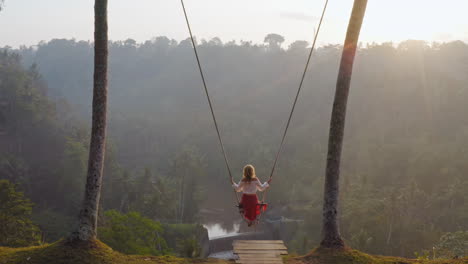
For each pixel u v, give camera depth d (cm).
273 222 8381
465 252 3023
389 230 6194
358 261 923
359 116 14550
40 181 9419
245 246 1001
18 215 2873
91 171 941
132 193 8875
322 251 967
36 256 877
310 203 9356
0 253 926
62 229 7250
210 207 11019
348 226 6688
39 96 12394
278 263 895
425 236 6072
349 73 998
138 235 3328
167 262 938
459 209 7150
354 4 996
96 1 948
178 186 9300
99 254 895
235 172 13350
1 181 2911
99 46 945
